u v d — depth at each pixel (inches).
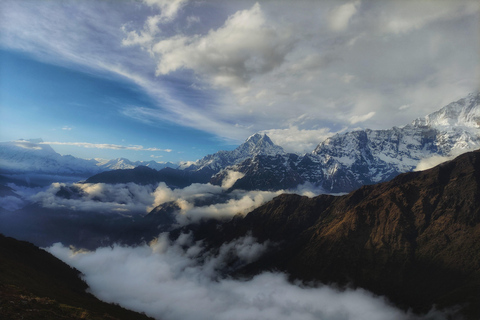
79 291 6594.5
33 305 2620.6
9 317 2170.3
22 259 6727.4
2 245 6924.2
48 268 7342.5
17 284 4165.8
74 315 2714.1
